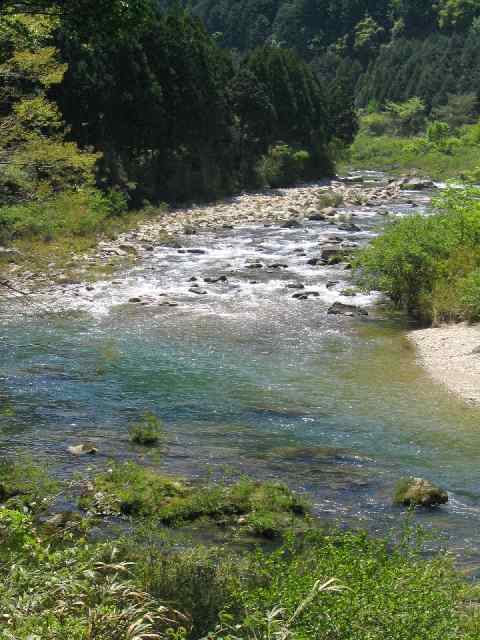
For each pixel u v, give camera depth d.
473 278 19.66
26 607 4.44
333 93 79.50
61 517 8.86
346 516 9.84
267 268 27.55
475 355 17.23
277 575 5.59
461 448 12.59
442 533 9.39
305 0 158.12
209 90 47.66
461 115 99.12
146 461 11.55
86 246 29.72
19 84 20.48
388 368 16.78
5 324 19.75
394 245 21.39
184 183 46.00
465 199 24.00
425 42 133.38
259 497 9.95
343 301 22.78
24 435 12.52
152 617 4.67
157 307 21.94
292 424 13.53
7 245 27.80
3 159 19.16
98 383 15.48
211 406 14.37
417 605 5.17
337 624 4.82
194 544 8.73
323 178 64.88
